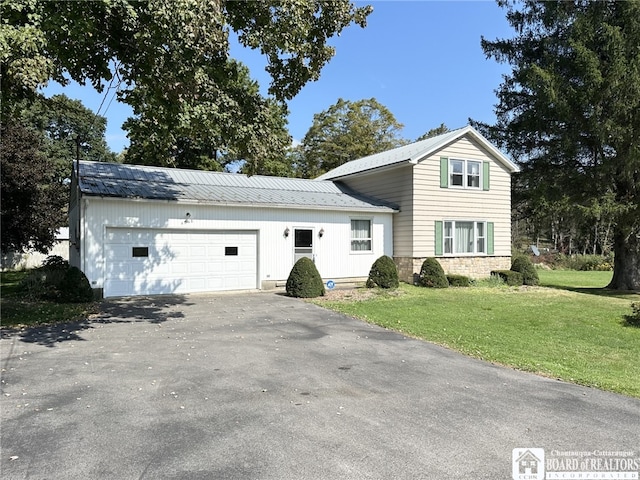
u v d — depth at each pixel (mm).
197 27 6988
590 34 15852
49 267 17438
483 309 11625
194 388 5164
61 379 5453
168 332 8273
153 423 4148
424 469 3322
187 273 14070
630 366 6578
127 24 7613
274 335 8133
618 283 17484
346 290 14828
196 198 13883
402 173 17750
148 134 10719
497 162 19078
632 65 14828
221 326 8898
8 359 6352
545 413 4488
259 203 14930
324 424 4152
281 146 10430
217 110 8812
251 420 4234
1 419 4223
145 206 13266
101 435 3879
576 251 40219
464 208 18250
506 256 19312
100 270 12594
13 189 17234
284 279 15727
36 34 6344
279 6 8758
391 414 4418
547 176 18094
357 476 3211
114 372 5762
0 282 17672
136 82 9047
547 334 8766
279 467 3336
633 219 15594
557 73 16859
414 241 17141
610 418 4367
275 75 10273
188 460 3438
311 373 5812
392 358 6660
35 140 19234
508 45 19516
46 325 8812
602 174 16062
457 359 6676
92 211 12508
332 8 9430
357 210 17047
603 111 16000
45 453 3537
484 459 3494
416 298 13297
